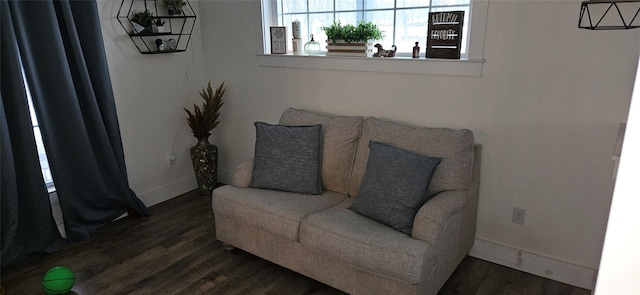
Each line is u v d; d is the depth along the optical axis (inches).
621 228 22.0
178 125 148.1
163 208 141.3
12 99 100.7
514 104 95.7
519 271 103.3
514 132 97.3
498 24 93.0
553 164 94.3
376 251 81.0
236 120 150.4
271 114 140.2
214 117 143.6
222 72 148.3
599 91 85.6
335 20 125.4
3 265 104.4
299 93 131.0
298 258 96.1
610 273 22.8
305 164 108.0
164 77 140.3
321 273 92.9
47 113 108.4
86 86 114.6
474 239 108.5
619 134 81.1
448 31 100.0
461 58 103.0
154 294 95.5
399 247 79.7
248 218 100.9
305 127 111.3
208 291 96.7
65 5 107.0
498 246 105.7
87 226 122.7
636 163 20.8
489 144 101.3
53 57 107.0
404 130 102.9
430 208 84.7
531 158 96.7
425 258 78.7
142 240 119.8
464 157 94.6
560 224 96.7
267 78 136.9
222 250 114.2
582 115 88.6
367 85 116.1
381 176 92.7
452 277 100.5
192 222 131.0
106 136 121.3
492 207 104.8
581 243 95.2
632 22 77.3
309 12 129.6
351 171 109.7
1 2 95.0
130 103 132.1
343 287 90.0
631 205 21.4
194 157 146.4
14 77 99.6
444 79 103.3
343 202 105.0
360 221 91.4
